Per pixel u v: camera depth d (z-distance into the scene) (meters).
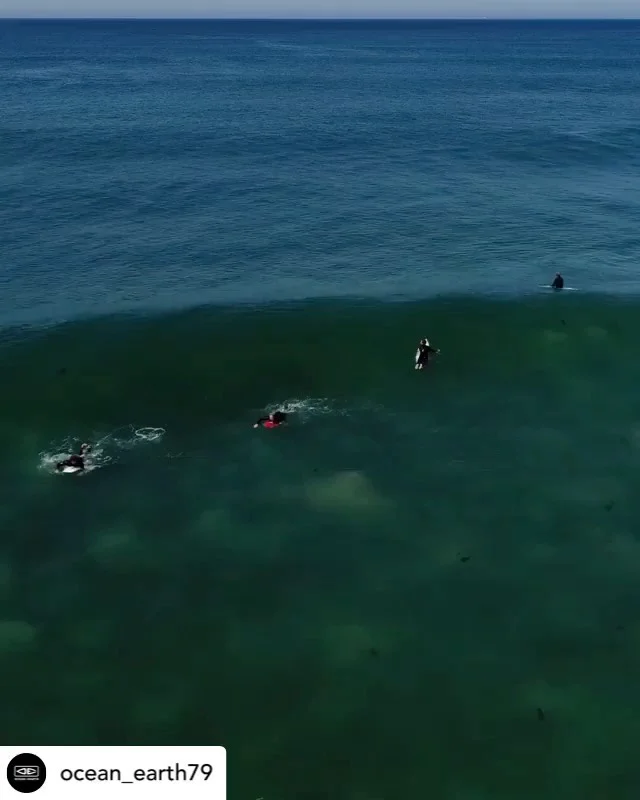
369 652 19.09
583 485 25.27
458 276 43.16
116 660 18.83
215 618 20.05
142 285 41.44
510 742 16.92
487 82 140.25
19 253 46.00
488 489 25.05
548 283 41.81
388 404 29.83
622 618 20.12
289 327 34.47
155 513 23.70
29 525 23.02
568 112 100.62
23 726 17.20
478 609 20.39
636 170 68.38
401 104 107.44
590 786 16.05
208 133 82.38
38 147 73.81
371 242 48.94
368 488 25.00
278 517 23.67
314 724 17.33
